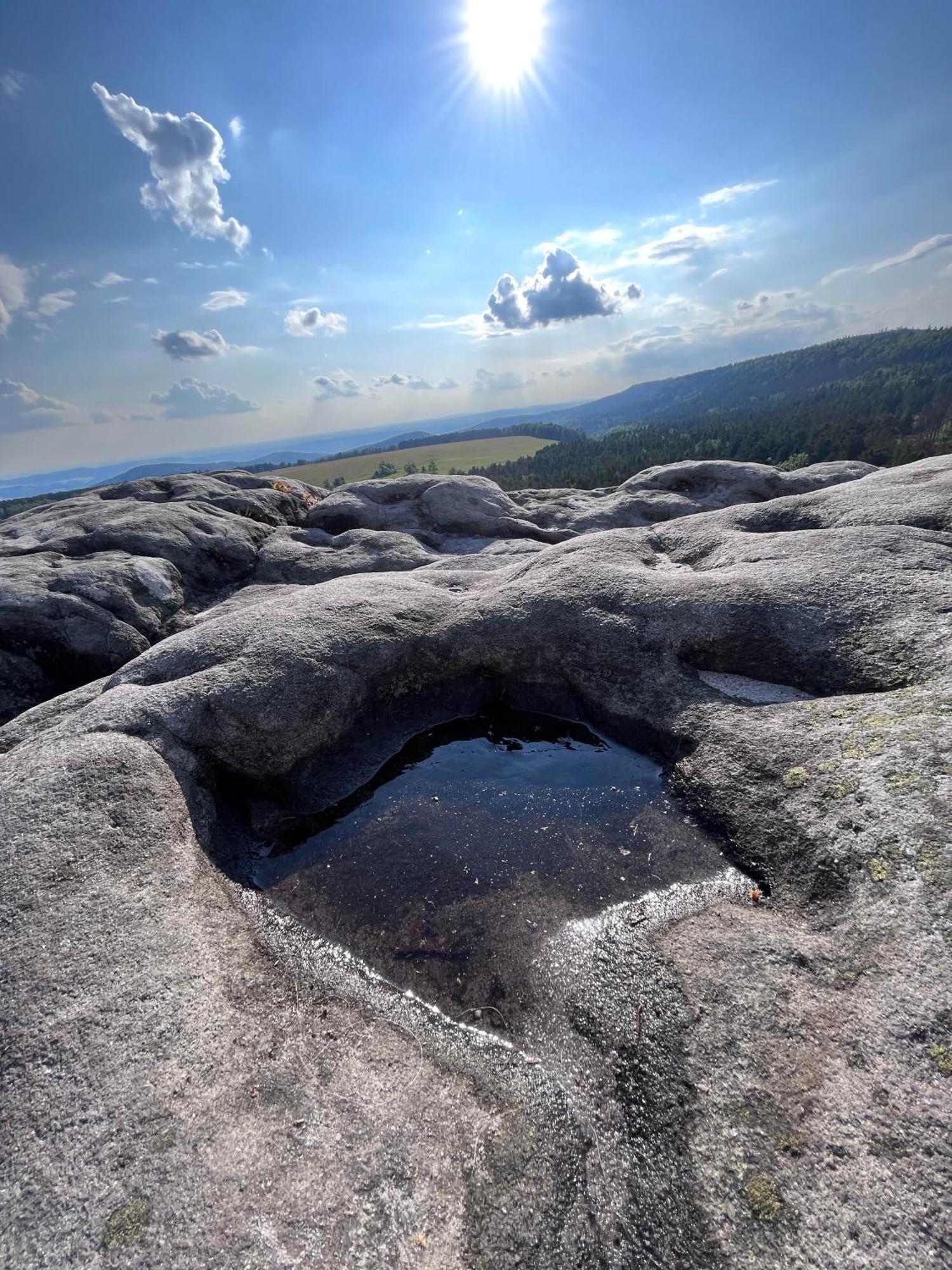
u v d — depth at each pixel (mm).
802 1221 422
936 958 548
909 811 693
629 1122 531
